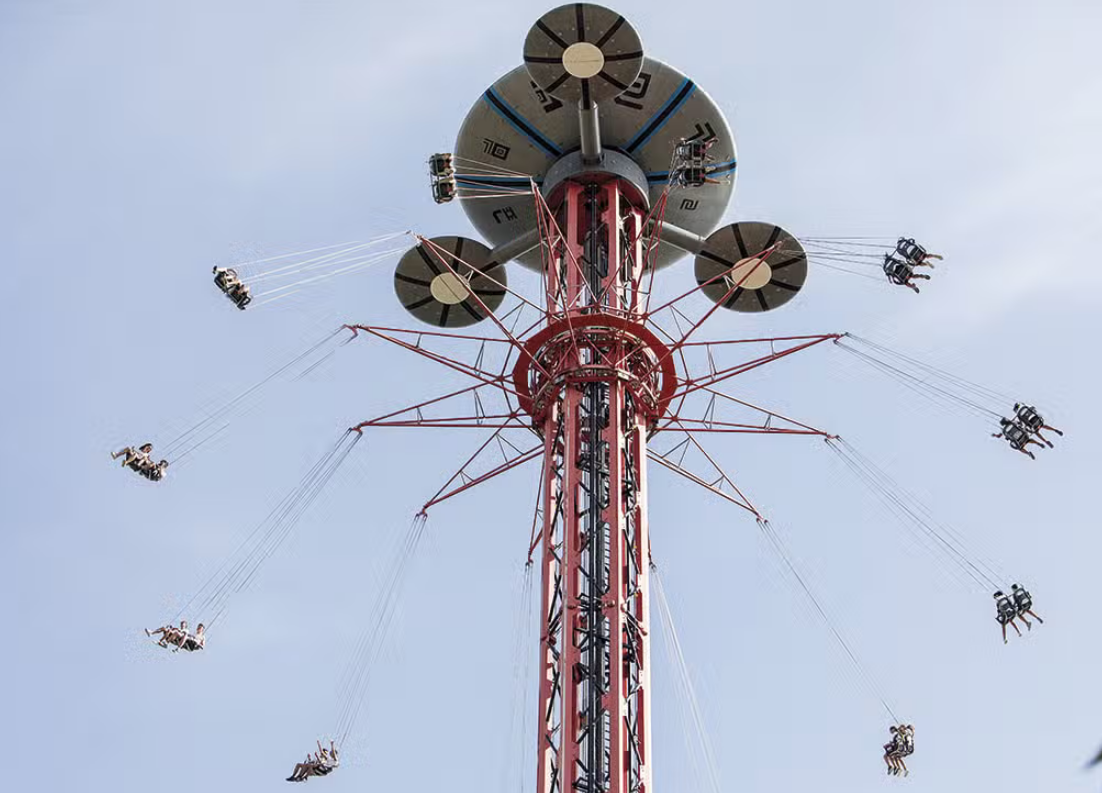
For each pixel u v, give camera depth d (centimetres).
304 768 3891
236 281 4191
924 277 4269
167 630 3938
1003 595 4025
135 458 4184
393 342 4134
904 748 4228
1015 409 4150
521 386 4078
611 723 3303
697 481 4406
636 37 4059
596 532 3688
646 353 3994
